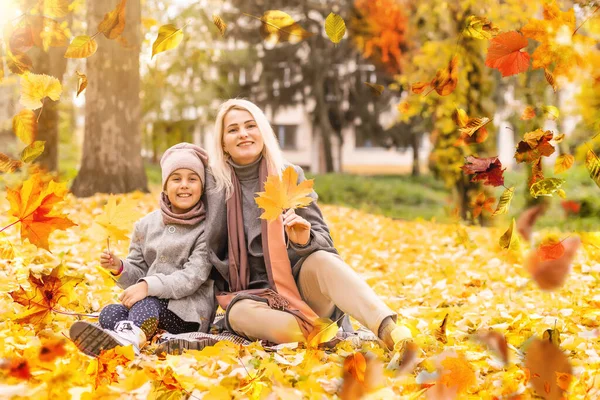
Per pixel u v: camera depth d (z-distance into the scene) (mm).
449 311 4336
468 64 11148
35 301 2809
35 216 2576
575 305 4551
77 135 22812
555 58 2703
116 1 11047
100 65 11398
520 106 9250
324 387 2660
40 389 2371
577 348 3359
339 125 31172
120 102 11492
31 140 2805
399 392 2615
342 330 3578
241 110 3590
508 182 13766
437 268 6578
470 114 11305
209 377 2738
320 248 3354
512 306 4668
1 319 3521
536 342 2445
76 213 8750
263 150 3631
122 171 11531
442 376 2404
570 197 12969
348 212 12883
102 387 2393
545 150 2703
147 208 9688
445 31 11328
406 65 12648
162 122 24906
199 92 24078
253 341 3369
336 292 3203
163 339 3236
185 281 3391
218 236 3537
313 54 27750
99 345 2834
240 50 26438
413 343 2855
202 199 3643
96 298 4320
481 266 6641
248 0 26250
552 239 2500
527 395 2484
